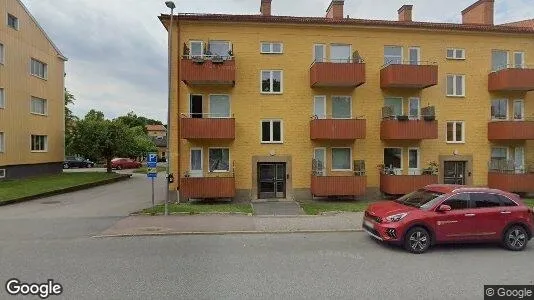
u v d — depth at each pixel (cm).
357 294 613
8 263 781
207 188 1703
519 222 939
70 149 3117
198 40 1822
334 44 1894
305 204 1692
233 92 1838
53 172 2973
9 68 2416
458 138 1967
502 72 1884
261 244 964
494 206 949
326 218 1310
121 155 3228
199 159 1834
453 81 1964
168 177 1386
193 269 742
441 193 973
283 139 1862
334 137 1767
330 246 946
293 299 589
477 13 2150
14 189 1952
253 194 1844
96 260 805
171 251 886
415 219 898
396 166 1938
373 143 1909
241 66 1842
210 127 1719
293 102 1866
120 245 946
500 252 911
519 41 1992
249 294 609
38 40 2750
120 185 2561
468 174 1958
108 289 629
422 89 1938
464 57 1962
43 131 2820
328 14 2106
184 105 1814
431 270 753
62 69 3116
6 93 2386
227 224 1203
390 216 922
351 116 1900
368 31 1906
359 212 1437
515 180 1844
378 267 768
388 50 1933
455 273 734
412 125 1809
